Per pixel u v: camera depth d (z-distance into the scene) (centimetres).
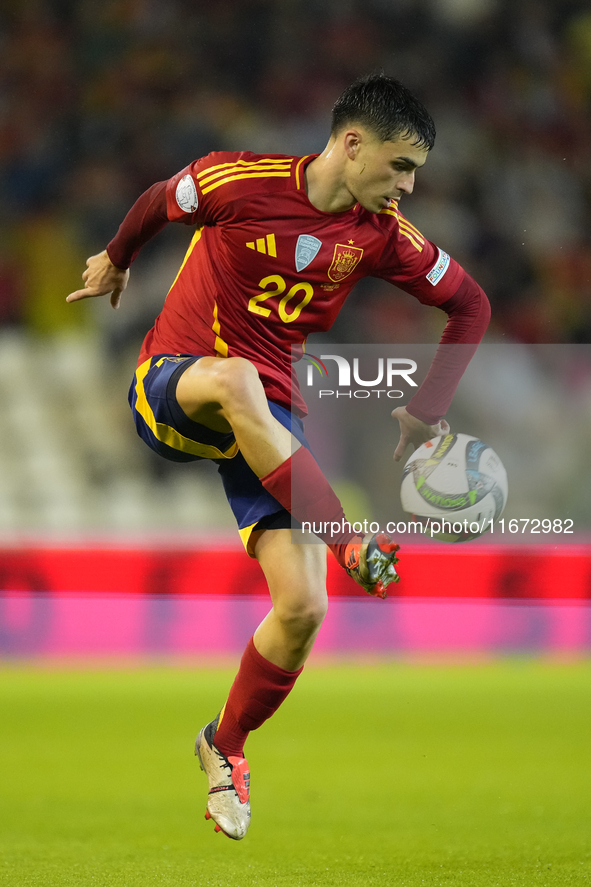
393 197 964
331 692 2192
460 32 4672
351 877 941
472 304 1090
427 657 2520
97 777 1466
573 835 1127
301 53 4597
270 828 1179
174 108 4425
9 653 2550
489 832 1146
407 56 4631
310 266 980
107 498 3434
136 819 1222
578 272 4334
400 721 1906
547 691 2195
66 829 1169
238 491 982
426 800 1322
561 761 1570
